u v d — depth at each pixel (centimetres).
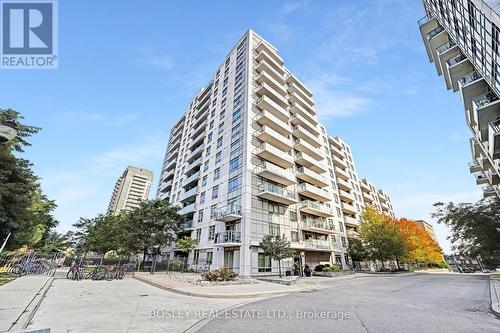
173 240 3378
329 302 1079
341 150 5947
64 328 607
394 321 726
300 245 3138
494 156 2053
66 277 1894
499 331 621
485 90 2020
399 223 4428
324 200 3966
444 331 623
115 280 1944
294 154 3828
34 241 3556
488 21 1481
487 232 2466
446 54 2450
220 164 3491
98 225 4109
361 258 4131
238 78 3975
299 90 4569
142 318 738
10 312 683
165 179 5588
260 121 3412
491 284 1812
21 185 1933
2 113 1864
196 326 671
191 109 5609
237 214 2753
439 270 6138
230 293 1259
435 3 2467
